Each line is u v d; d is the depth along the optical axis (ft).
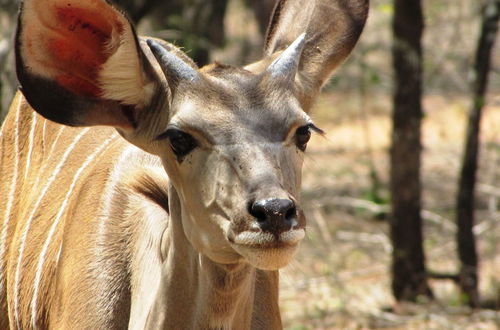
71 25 22.02
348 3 24.63
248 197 20.07
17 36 21.59
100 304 24.03
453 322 42.04
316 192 56.49
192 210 21.50
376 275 48.29
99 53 22.27
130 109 22.58
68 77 22.39
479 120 44.21
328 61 24.22
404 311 43.45
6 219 29.12
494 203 52.70
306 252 48.96
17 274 27.37
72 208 26.02
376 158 67.00
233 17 87.86
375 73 53.88
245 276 22.07
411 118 44.34
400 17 44.09
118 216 24.97
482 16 43.96
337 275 46.21
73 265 24.82
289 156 21.16
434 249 51.21
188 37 53.01
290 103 21.44
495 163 56.95
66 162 27.86
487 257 49.67
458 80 65.26
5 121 30.91
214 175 20.86
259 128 20.97
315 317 42.45
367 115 77.97
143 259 24.12
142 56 22.11
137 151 26.13
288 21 25.32
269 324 24.88
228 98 21.29
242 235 20.01
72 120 22.63
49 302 25.82
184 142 21.34
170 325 22.89
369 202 55.93
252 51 64.08
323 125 75.36
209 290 22.12
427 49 57.98
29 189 28.71
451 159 67.46
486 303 44.24
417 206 44.52
